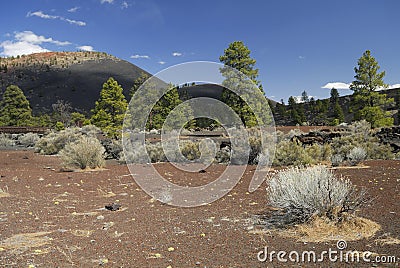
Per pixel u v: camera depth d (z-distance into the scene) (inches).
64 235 183.5
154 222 206.7
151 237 177.9
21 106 1892.2
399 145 657.0
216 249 158.2
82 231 190.2
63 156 500.4
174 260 146.7
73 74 6003.9
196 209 238.4
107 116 1073.5
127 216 223.1
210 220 206.4
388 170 370.6
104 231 189.8
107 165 553.9
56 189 323.6
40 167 522.3
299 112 2267.5
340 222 181.5
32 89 5270.7
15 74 5816.9
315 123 2100.1
